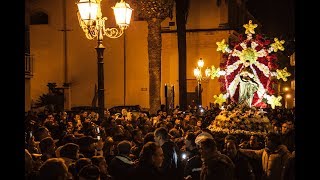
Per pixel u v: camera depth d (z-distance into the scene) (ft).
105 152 33.60
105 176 24.08
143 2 86.33
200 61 105.60
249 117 54.03
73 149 24.81
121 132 38.06
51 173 19.62
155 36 86.89
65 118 66.80
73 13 143.23
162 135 27.94
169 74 141.28
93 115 71.41
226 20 139.95
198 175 26.78
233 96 62.54
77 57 143.33
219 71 63.16
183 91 107.04
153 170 23.82
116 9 42.55
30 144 32.65
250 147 36.14
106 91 143.33
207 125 60.59
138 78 142.20
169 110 95.50
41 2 143.33
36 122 53.62
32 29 144.46
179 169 27.50
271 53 63.41
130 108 122.72
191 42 140.87
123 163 25.38
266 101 61.77
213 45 139.85
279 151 30.53
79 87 143.13
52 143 27.25
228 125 53.52
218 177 22.39
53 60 143.74
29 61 95.96
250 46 61.67
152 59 87.20
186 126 53.26
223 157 23.29
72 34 143.23
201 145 23.22
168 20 142.00
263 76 61.41
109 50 143.13
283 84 156.56
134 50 142.31
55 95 137.08
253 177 27.50
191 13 141.38
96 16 40.88
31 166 22.93
